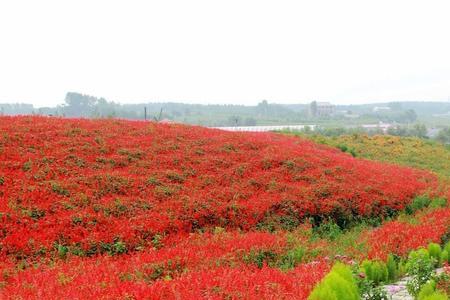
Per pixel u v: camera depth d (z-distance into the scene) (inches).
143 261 536.4
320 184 963.3
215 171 938.7
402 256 629.3
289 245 654.5
